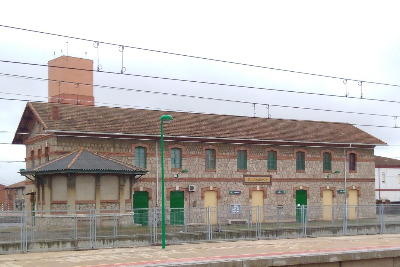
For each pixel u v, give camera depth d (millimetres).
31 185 33531
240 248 22156
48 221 28859
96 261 18188
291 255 19031
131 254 20281
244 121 38344
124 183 30234
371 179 40281
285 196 36875
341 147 39156
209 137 34094
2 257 19500
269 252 20453
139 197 32281
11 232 21406
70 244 21953
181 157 33781
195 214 26016
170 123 34844
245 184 35594
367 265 20594
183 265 16844
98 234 23516
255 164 36062
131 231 24469
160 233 24328
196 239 24969
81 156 29641
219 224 26250
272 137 36469
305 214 28062
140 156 32688
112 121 33000
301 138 37562
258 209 26844
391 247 22078
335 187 38719
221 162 34969
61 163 28859
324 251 20469
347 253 19906
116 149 31875
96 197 29250
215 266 17344
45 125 30203
